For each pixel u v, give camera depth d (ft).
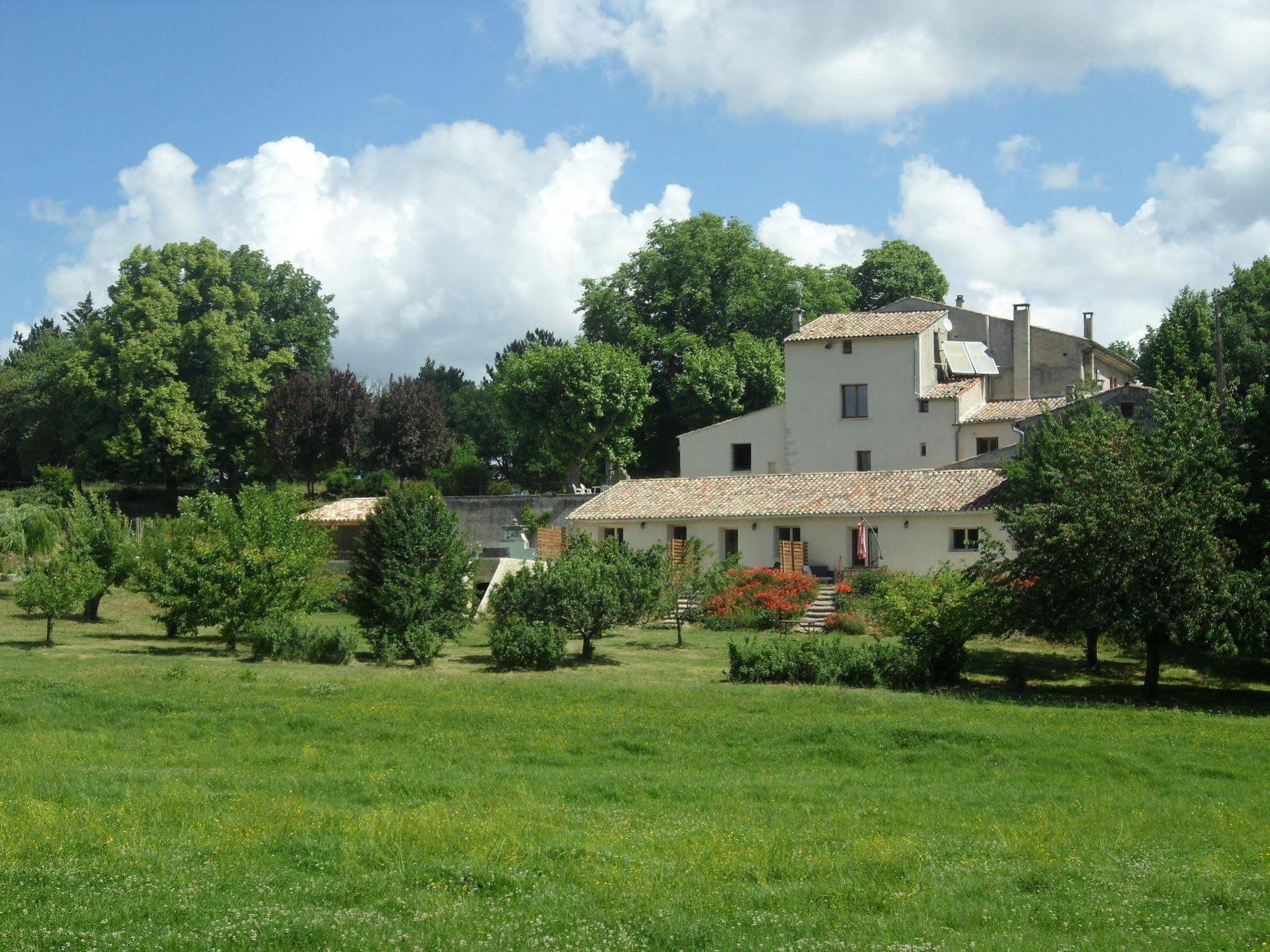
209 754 61.21
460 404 316.81
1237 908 35.63
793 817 48.78
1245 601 85.25
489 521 190.80
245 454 249.55
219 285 260.01
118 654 104.63
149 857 38.27
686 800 52.42
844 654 92.79
